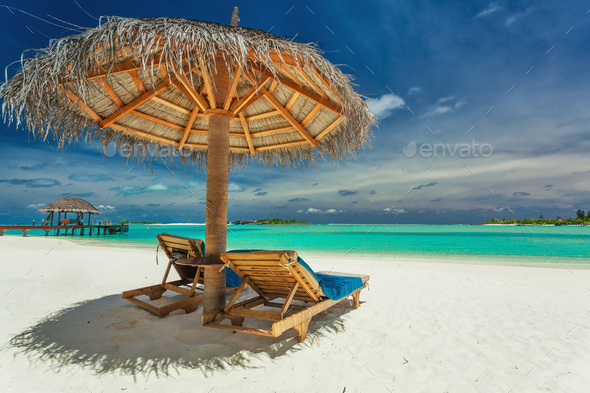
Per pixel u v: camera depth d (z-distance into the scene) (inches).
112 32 81.2
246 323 132.6
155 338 108.2
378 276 259.3
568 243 758.5
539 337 118.2
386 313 148.9
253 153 193.8
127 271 269.9
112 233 1368.1
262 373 86.4
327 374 86.9
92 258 358.0
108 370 85.7
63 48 82.7
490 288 209.8
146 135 163.9
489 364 95.0
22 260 317.4
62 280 219.3
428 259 434.0
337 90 115.6
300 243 813.2
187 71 121.3
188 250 148.2
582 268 323.9
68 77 87.7
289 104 159.9
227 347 102.3
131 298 145.7
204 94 141.8
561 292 198.4
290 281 116.6
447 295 188.1
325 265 342.0
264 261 105.6
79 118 128.1
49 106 99.2
